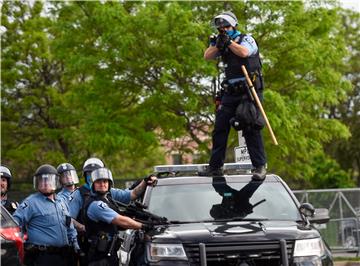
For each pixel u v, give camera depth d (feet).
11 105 217.97
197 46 149.89
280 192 64.59
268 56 154.71
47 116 216.54
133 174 238.68
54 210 62.39
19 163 222.07
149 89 161.27
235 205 62.13
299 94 157.89
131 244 60.95
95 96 163.73
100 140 157.69
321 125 172.04
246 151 79.05
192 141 173.37
